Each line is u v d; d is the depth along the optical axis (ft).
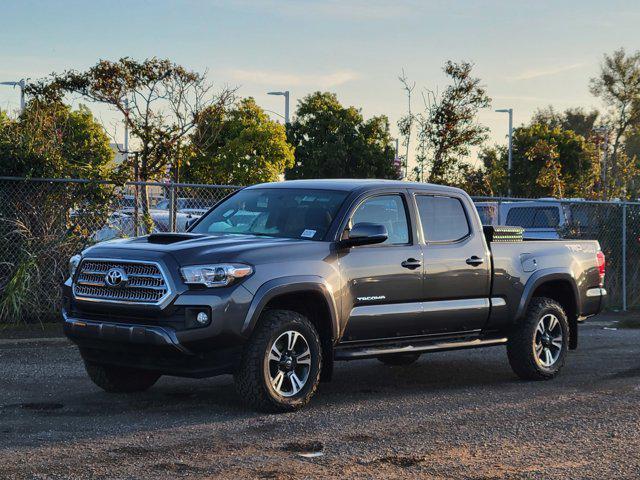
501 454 21.33
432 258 28.68
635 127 159.02
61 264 41.91
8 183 41.47
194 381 30.22
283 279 24.86
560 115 231.71
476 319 30.09
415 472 19.57
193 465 19.71
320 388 29.81
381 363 35.83
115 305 24.54
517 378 32.42
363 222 26.20
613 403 27.66
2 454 20.31
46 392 27.78
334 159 174.19
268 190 29.04
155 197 47.06
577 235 60.64
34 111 46.14
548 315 32.14
